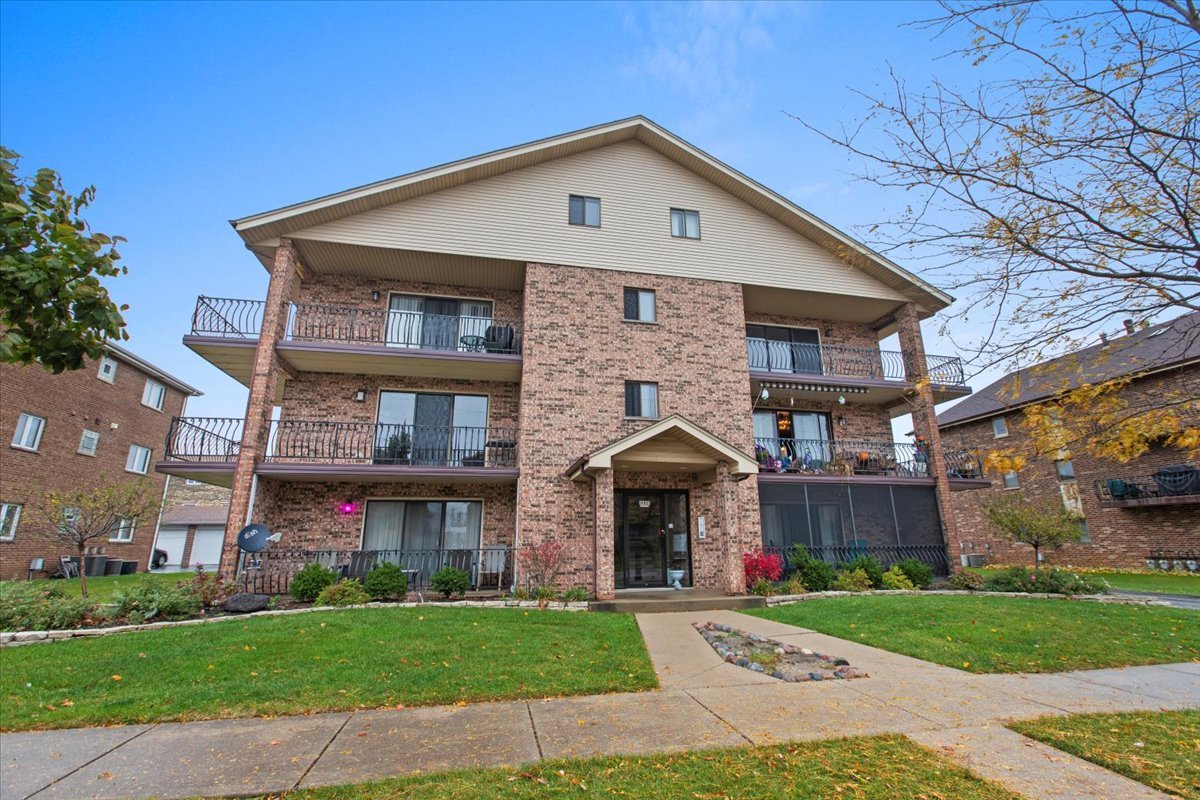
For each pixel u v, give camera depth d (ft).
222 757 13.71
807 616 32.55
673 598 38.09
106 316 10.00
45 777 12.71
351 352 42.52
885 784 11.96
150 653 22.52
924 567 45.34
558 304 46.80
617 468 43.21
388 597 36.27
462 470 41.93
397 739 14.79
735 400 48.49
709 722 15.97
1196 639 26.37
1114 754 13.46
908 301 55.16
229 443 42.09
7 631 25.71
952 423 87.56
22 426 60.29
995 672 21.43
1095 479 72.79
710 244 51.62
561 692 18.74
